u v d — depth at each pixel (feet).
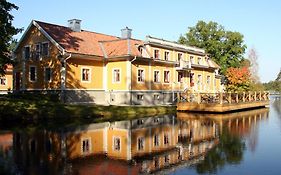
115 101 123.75
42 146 49.49
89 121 83.46
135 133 63.93
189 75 159.63
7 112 80.02
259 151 47.01
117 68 123.65
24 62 128.98
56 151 46.14
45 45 120.88
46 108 89.15
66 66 112.88
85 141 54.44
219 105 112.57
